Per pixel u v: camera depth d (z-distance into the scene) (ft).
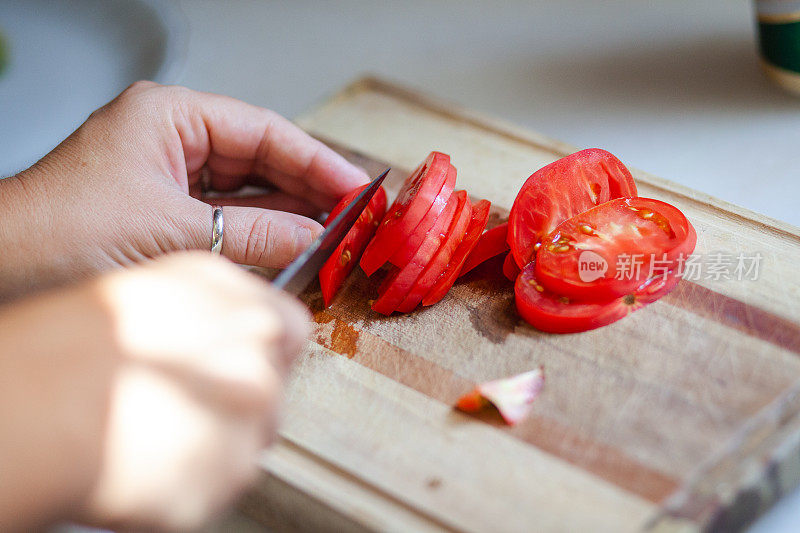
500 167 1.79
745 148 1.87
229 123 1.67
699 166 1.86
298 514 1.39
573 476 1.33
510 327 1.51
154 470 1.09
